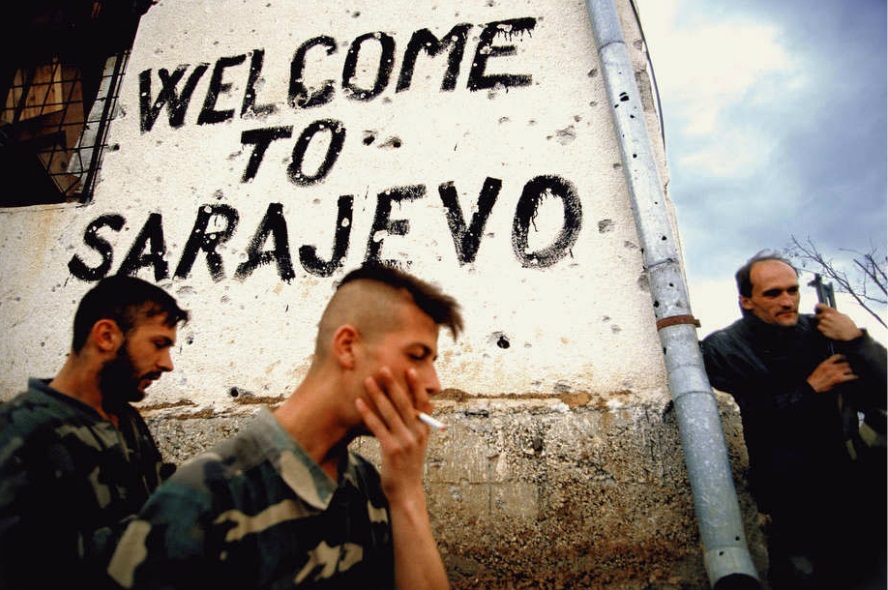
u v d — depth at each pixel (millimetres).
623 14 2629
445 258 2418
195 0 3219
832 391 1753
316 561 1050
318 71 2871
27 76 3643
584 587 1893
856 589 1620
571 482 2018
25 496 1307
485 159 2527
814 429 1755
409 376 1178
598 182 2389
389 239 2496
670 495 1942
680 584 1842
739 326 2002
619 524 1945
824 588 1663
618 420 2057
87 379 1633
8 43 3588
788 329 1888
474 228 2438
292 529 1044
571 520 1978
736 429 1983
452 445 2135
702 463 1830
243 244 2650
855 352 1708
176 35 3164
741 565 1662
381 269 1253
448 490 2084
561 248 2338
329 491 1100
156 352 1694
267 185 2723
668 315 2061
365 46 2857
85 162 3121
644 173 2240
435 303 1229
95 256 2797
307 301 2500
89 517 1449
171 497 987
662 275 2111
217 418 2359
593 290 2260
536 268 2334
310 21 2994
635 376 2117
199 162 2850
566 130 2492
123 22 3410
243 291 2576
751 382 1904
